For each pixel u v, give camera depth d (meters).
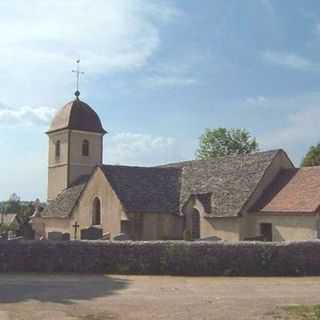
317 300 20.59
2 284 25.88
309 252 31.80
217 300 20.52
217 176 49.38
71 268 31.84
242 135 89.25
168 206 48.19
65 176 65.00
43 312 17.72
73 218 55.28
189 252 31.28
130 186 49.28
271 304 19.41
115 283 26.58
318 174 42.69
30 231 60.84
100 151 66.94
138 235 46.31
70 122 65.38
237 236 42.91
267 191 44.50
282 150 46.62
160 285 25.88
